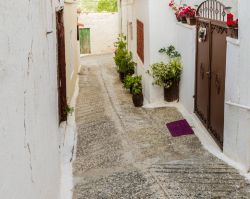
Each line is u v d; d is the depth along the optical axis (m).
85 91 14.83
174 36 11.33
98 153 7.73
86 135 9.04
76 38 18.17
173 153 7.41
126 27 18.52
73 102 12.60
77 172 6.85
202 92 8.80
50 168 4.53
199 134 8.45
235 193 5.46
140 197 5.49
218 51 7.48
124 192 5.71
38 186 3.45
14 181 2.40
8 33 2.38
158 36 11.30
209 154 7.20
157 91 11.56
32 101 3.26
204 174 6.16
